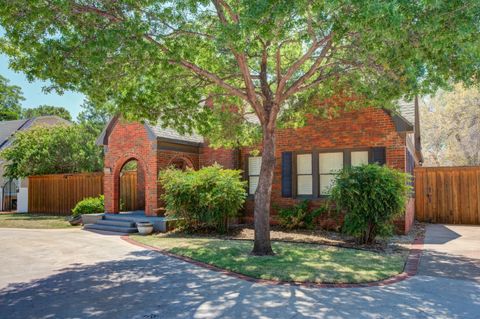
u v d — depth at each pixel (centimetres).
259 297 630
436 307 579
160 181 1523
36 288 710
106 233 1516
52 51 764
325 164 1509
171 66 916
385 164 1324
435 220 1783
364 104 1236
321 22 838
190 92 1062
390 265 859
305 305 588
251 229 1488
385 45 817
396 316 539
